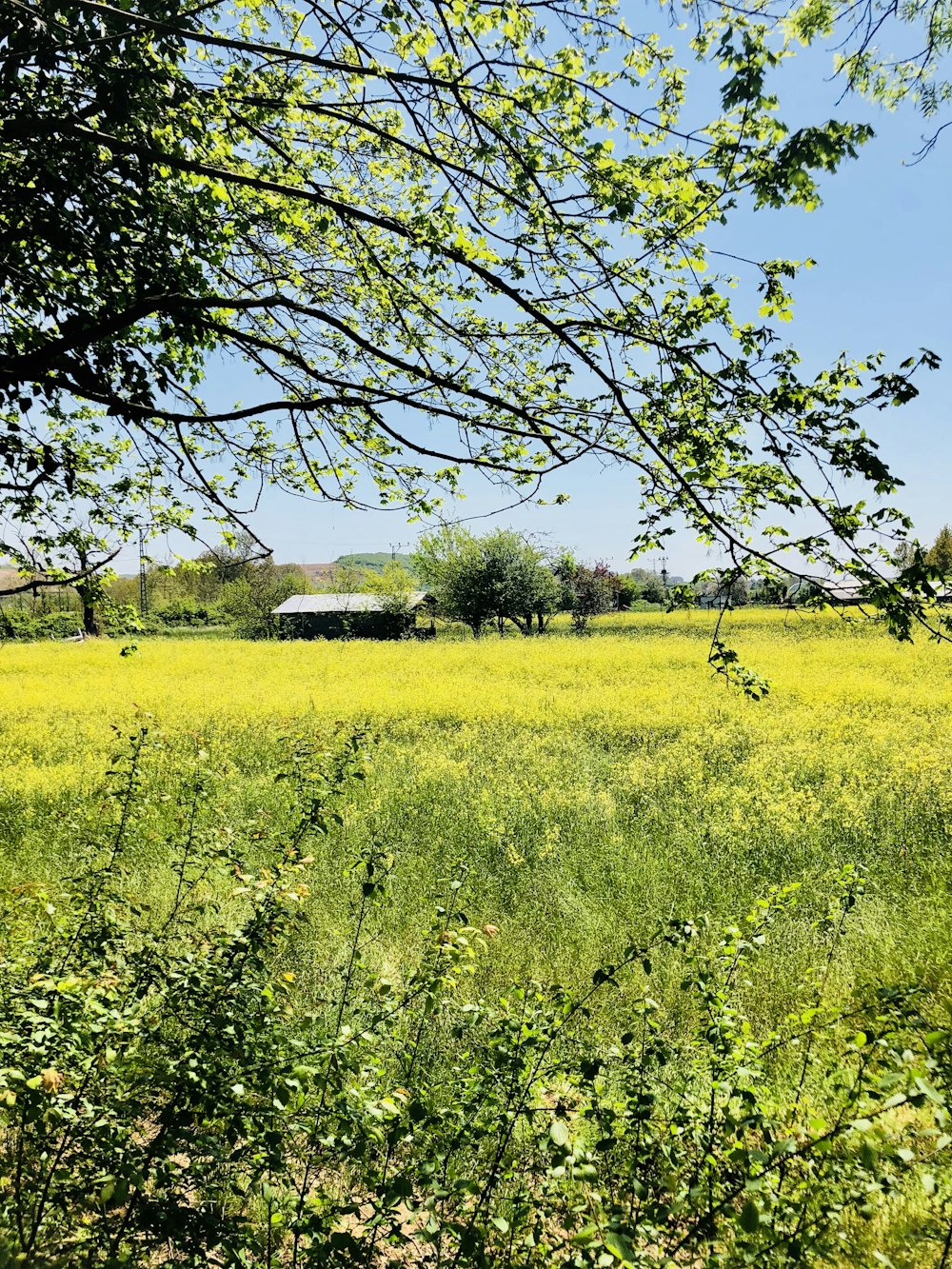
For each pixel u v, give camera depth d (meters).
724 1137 2.42
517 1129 3.03
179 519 6.39
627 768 10.46
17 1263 1.91
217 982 2.75
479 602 47.62
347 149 4.38
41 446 5.09
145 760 9.27
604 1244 1.74
